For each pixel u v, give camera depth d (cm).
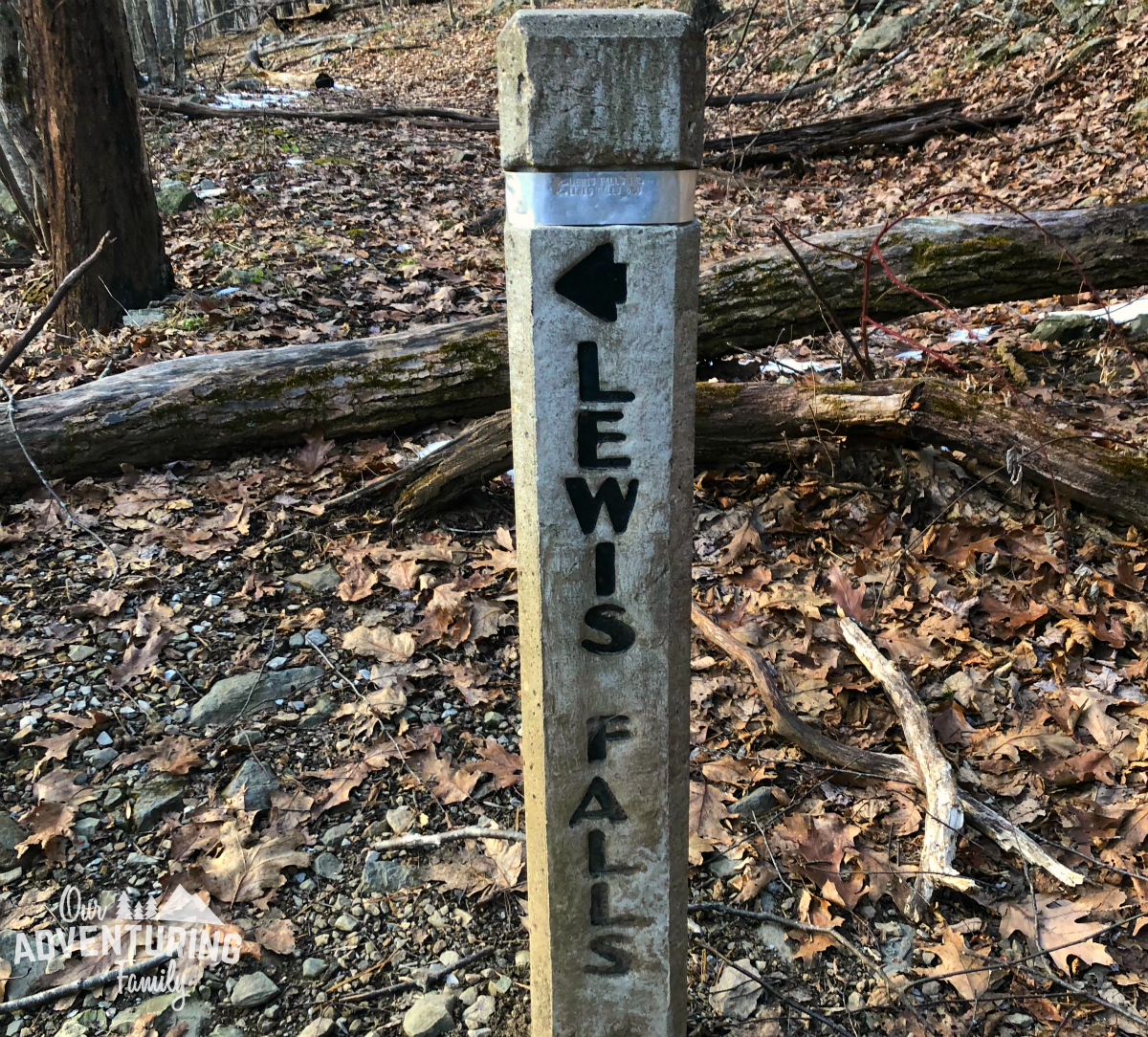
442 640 332
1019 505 395
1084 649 336
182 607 340
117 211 530
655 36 142
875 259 457
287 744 293
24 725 288
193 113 1020
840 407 397
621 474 161
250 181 796
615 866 182
